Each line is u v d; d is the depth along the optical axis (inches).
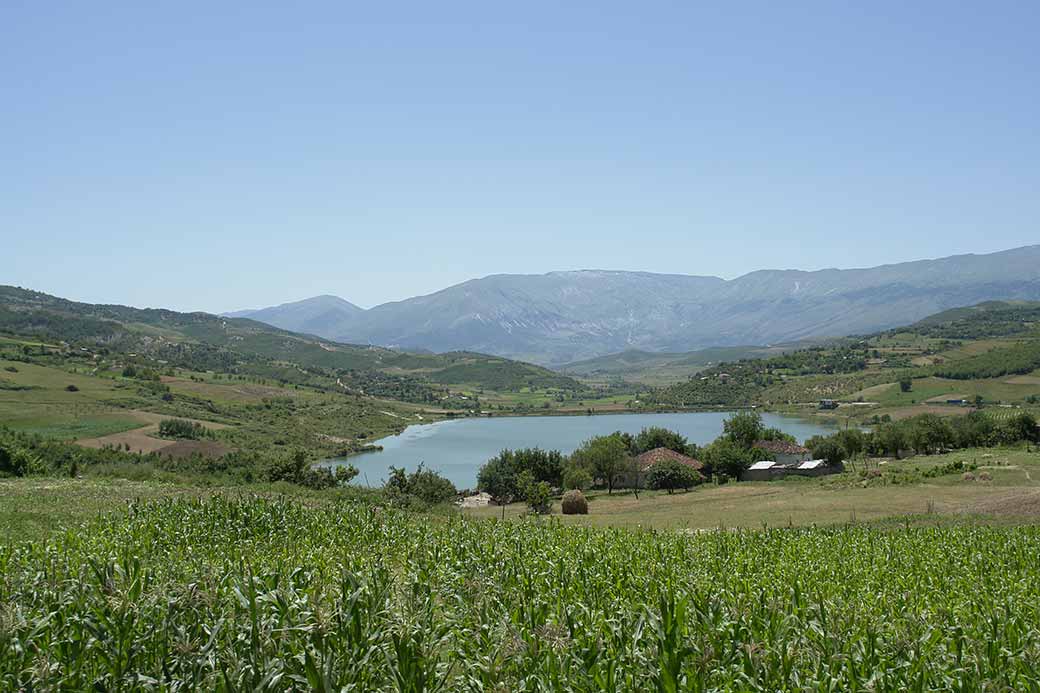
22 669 307.3
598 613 429.4
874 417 6614.2
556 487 3373.5
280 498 956.0
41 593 408.8
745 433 4244.6
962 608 551.2
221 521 852.0
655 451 3786.9
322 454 4795.8
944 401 7150.6
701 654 345.4
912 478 2632.9
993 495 2087.8
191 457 3058.6
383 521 900.6
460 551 649.6
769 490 2797.7
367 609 352.5
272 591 375.9
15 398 4456.2
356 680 310.5
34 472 2015.3
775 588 608.1
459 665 350.0
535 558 641.6
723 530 1036.5
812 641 392.2
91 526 794.2
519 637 354.0
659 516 1895.9
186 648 310.2
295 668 317.4
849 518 1657.2
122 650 317.7
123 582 399.5
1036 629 466.0
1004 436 4242.1
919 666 361.1
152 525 784.9
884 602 568.7
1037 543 986.1
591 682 326.3
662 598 376.2
